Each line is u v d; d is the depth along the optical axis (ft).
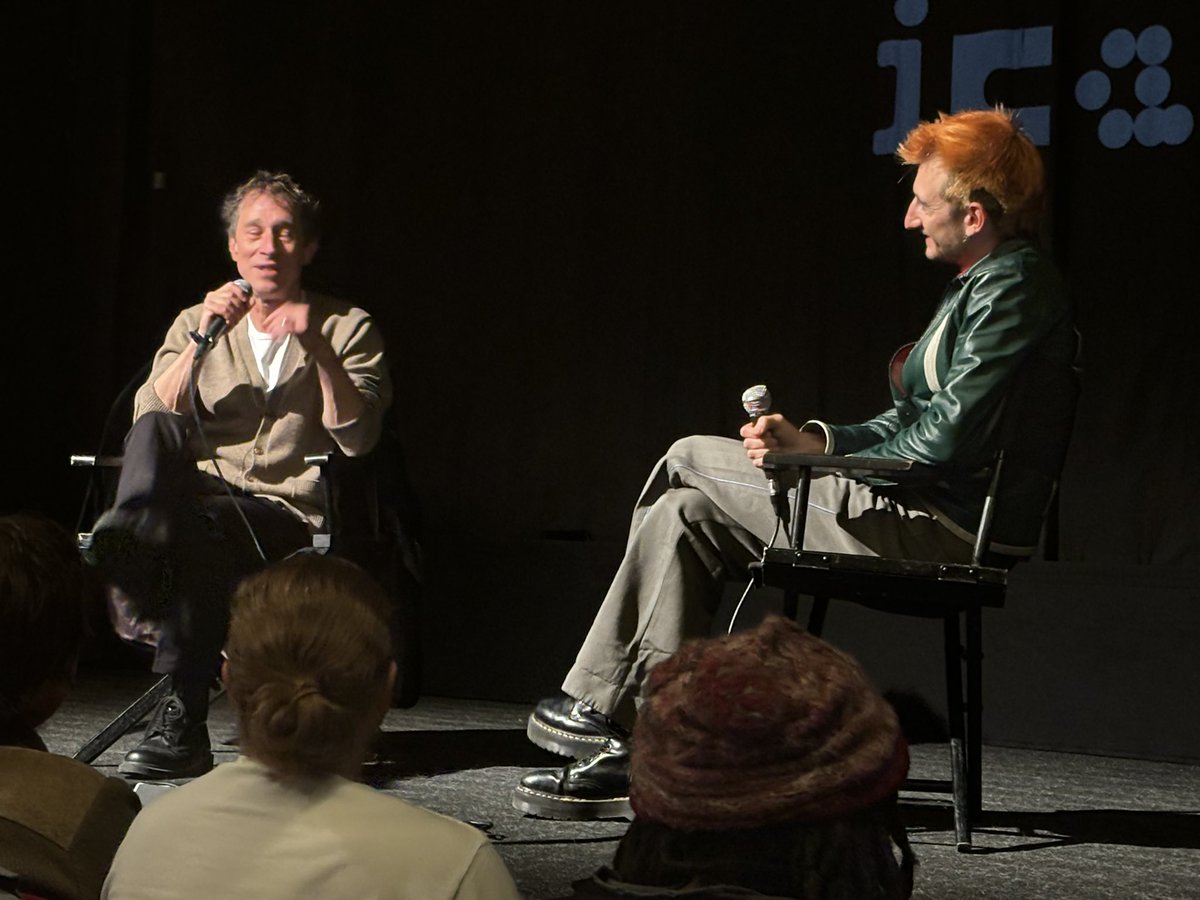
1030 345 11.26
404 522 14.12
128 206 21.88
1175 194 16.92
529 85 20.36
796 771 3.54
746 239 19.17
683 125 19.53
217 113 21.72
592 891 3.71
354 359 14.02
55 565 5.15
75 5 21.97
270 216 14.01
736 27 19.24
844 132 18.62
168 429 12.98
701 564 11.47
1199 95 16.83
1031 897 9.07
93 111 21.98
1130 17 17.16
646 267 19.71
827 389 18.69
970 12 17.87
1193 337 16.79
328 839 4.44
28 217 21.90
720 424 19.25
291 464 13.84
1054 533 17.28
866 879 3.55
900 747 3.67
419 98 20.92
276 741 4.46
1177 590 15.81
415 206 20.92
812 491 11.71
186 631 12.57
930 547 11.57
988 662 16.67
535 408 20.26
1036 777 14.33
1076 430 17.25
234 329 14.15
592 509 19.94
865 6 18.52
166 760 12.39
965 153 11.71
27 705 5.20
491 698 19.04
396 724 16.47
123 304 21.83
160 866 4.54
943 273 18.06
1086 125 17.37
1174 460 16.83
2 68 21.77
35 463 21.74
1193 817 12.20
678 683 3.75
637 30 19.80
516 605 18.97
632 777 3.80
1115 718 16.01
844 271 18.62
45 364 21.86
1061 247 17.30
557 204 20.18
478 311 20.57
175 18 21.83
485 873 4.50
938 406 11.21
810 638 3.82
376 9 21.11
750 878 3.57
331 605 4.59
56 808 4.92
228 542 12.96
